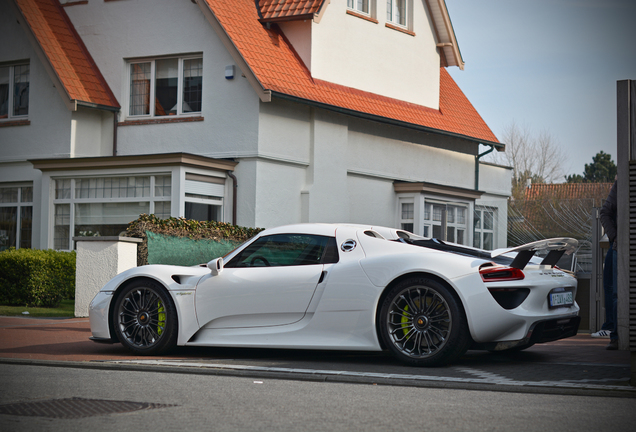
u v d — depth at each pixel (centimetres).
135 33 1606
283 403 410
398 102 1873
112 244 1022
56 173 1507
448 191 1892
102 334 650
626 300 461
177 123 1552
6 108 1653
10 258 1216
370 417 369
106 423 355
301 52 1639
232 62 1501
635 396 432
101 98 1585
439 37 2047
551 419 365
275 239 630
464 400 421
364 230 613
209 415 375
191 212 1434
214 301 619
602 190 3122
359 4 1812
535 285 553
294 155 1548
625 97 473
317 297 586
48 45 1578
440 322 548
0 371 546
